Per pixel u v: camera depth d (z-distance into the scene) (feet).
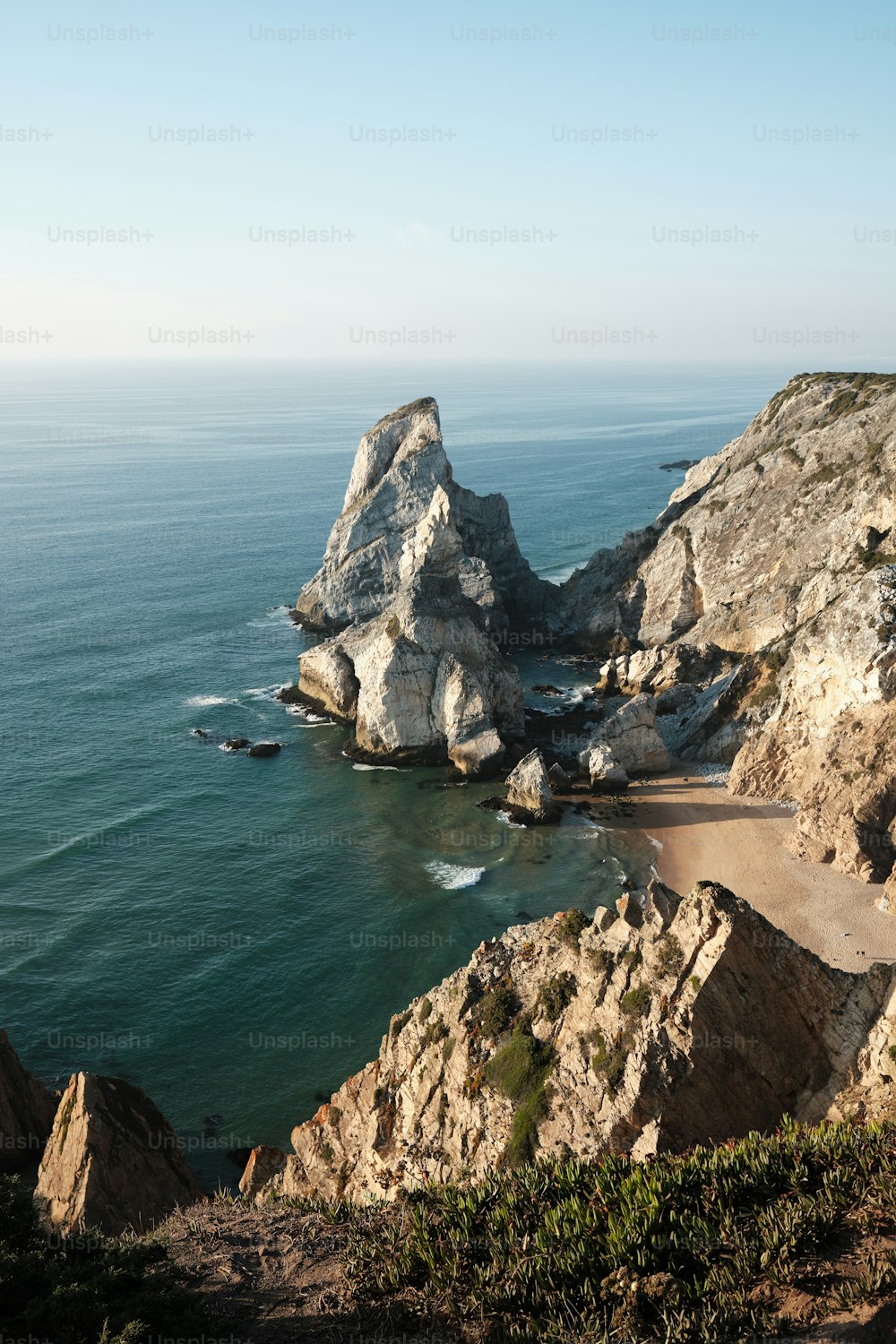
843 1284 41.14
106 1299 48.03
